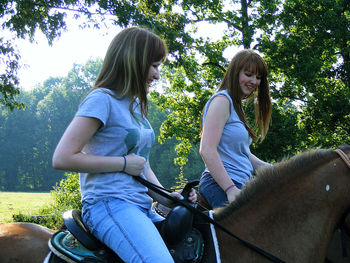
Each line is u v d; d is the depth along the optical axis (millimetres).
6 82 12633
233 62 2490
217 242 1890
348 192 2021
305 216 1972
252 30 14977
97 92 1774
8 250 1989
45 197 30938
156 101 18016
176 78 17547
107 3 11906
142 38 1869
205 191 2479
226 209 2062
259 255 1897
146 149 1944
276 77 16406
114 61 1871
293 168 2092
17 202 24156
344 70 15211
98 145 1792
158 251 1636
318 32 14898
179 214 1829
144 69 1857
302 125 16188
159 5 14094
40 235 2133
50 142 63844
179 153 18766
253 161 2834
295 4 14828
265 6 14766
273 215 1989
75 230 1808
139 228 1678
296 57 14422
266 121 2666
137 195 1824
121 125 1786
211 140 2311
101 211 1732
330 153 2113
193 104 16984
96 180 1774
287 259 1901
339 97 15445
